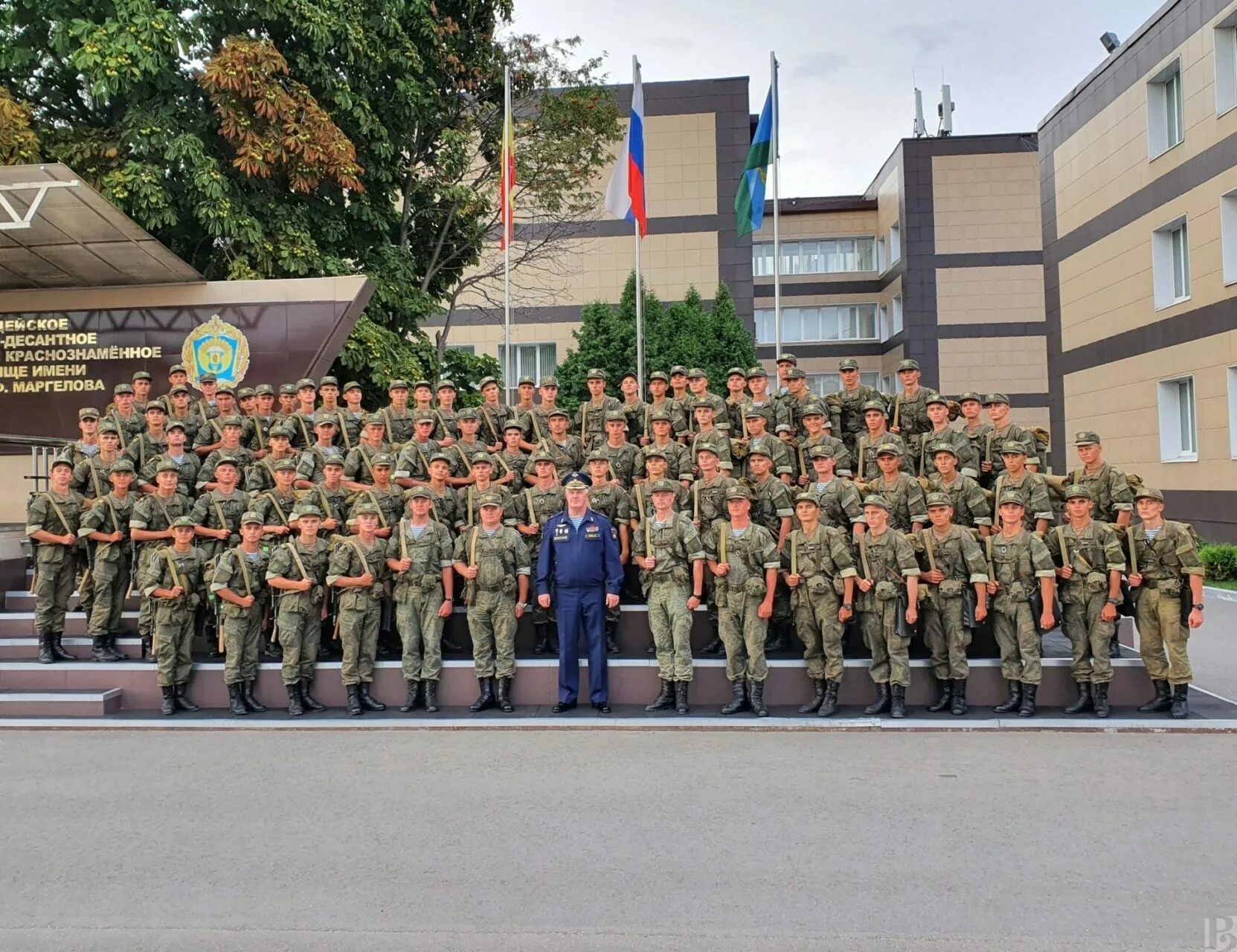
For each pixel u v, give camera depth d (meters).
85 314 14.83
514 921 4.25
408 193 20.16
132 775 6.55
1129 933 4.07
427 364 18.84
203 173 14.53
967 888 4.52
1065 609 8.05
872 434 10.43
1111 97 22.25
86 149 14.91
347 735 7.66
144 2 14.11
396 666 8.67
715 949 3.97
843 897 4.44
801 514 8.21
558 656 9.05
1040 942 3.99
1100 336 23.05
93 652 9.26
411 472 10.23
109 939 4.13
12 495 14.60
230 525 9.38
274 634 9.21
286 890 4.60
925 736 7.45
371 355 16.33
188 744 7.41
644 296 24.53
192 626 8.59
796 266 40.91
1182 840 5.10
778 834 5.25
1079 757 6.74
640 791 6.04
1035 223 35.84
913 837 5.18
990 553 8.13
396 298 17.92
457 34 19.16
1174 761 6.63
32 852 5.12
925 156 36.22
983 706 8.27
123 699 8.65
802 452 10.61
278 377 14.66
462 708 8.49
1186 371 19.44
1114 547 7.90
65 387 14.81
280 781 6.37
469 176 24.27
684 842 5.14
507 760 6.82
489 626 8.39
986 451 10.33
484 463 9.13
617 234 30.22
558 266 29.31
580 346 24.09
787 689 8.45
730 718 7.95
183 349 14.73
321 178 15.77
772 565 8.09
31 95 16.06
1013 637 8.05
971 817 5.48
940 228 36.16
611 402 11.98
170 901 4.51
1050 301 25.89
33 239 13.22
